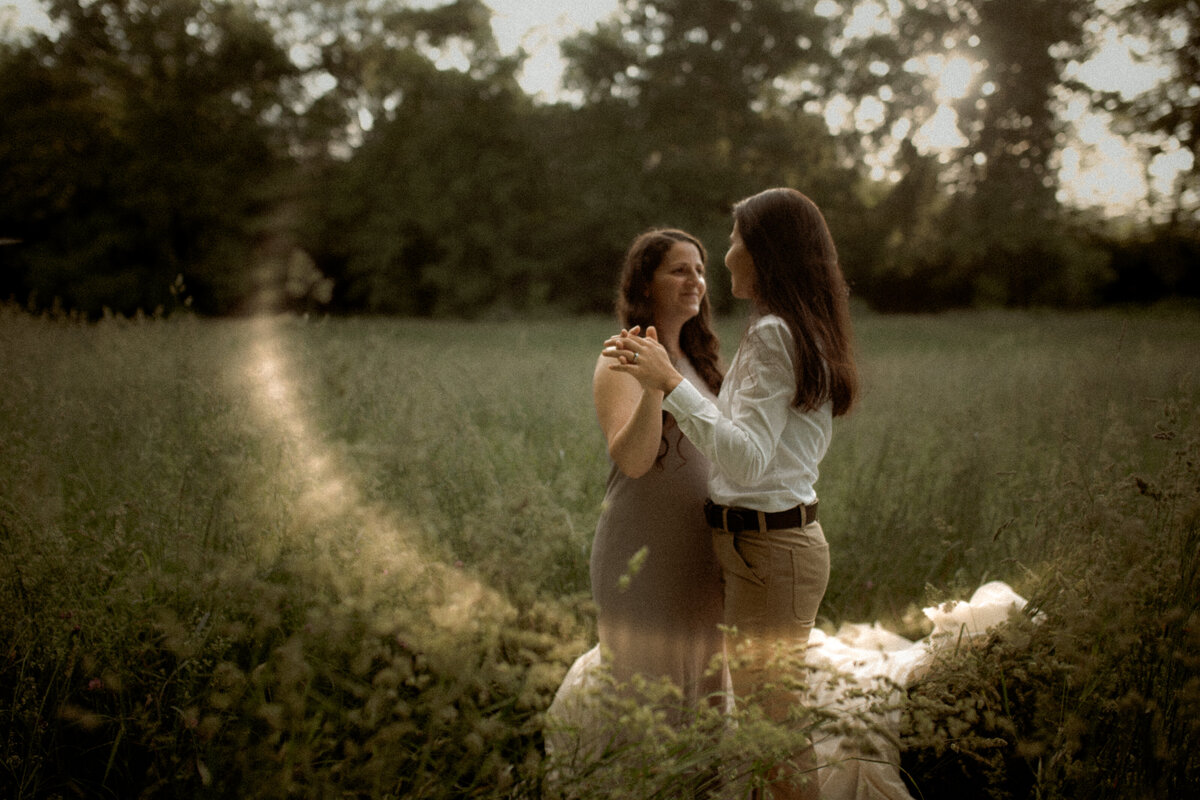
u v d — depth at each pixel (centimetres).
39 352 490
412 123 3375
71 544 199
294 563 154
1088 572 169
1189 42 2402
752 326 196
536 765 131
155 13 2983
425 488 219
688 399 183
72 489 275
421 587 154
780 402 189
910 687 203
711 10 3231
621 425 211
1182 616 152
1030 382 573
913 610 285
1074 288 3291
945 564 308
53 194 2909
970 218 3353
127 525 212
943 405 480
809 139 3516
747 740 130
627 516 212
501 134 3281
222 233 3042
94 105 3047
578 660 218
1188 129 2478
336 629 134
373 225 3259
